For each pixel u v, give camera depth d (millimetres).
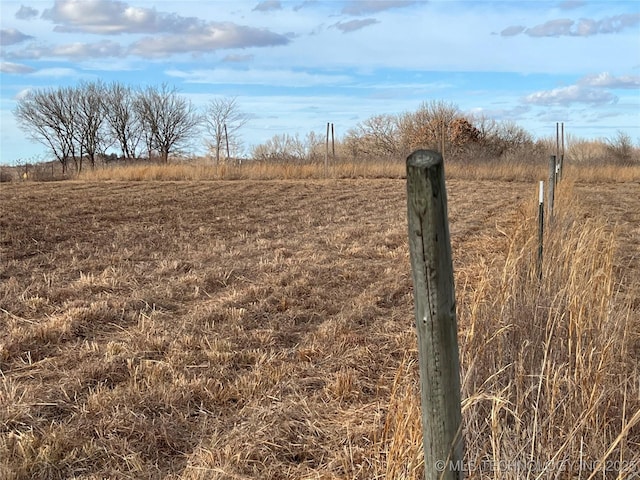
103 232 11430
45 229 11406
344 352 5238
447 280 1995
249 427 3850
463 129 40625
